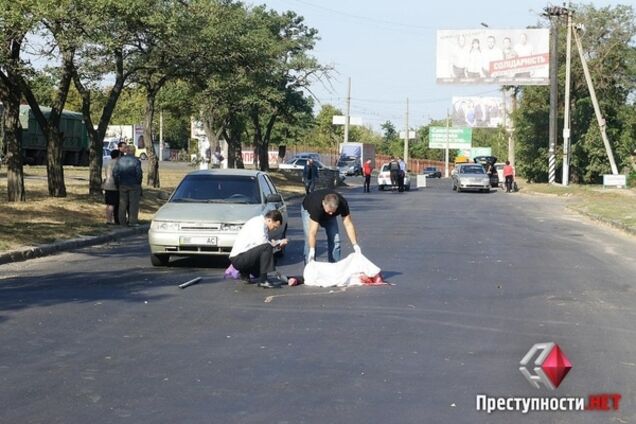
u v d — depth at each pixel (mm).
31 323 9828
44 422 6309
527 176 63438
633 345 9016
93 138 26766
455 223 25438
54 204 23234
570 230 24000
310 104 48062
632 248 19297
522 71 59625
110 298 11570
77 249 17562
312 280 12828
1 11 17922
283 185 46219
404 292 12312
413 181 70625
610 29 57906
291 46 44344
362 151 79312
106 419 6371
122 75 26609
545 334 9516
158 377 7559
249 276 12930
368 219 26375
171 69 27391
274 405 6734
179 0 24719
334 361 8180
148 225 21750
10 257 15227
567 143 52281
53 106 24969
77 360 8156
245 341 9023
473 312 10789
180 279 13414
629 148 58625
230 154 45969
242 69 30359
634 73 57562
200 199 15570
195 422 6301
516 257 16875
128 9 20844
